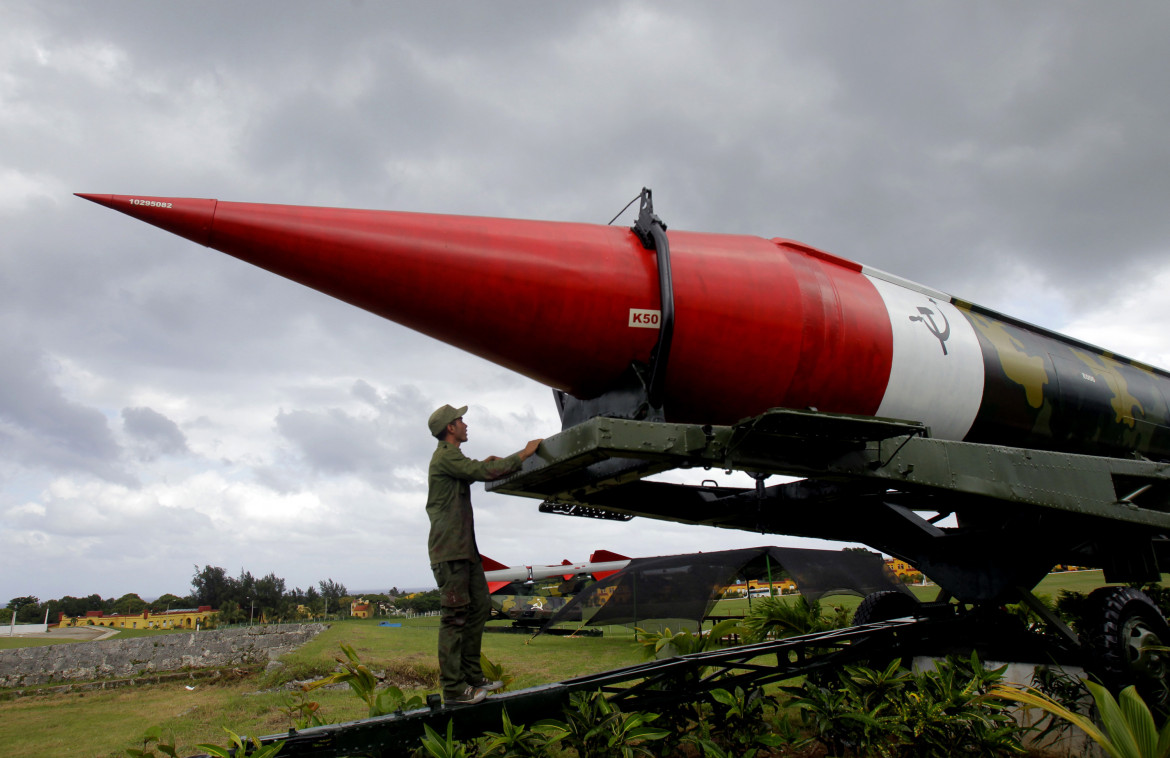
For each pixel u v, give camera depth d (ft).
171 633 60.54
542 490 13.26
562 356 11.76
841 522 17.94
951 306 16.63
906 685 14.96
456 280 10.73
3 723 29.71
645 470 11.00
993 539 16.47
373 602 181.16
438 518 10.87
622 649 40.63
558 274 11.16
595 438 9.52
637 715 11.42
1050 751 15.37
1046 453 14.26
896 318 14.42
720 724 13.94
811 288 13.28
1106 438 18.66
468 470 10.69
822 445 11.41
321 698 29.45
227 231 9.81
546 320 11.23
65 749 23.02
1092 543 16.89
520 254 11.01
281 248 10.04
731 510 16.26
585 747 11.08
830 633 17.76
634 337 11.64
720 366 12.32
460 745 9.90
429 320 11.14
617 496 15.07
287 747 9.56
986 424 16.21
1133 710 10.71
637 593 38.93
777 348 12.60
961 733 13.03
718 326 12.09
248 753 9.64
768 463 10.90
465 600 10.77
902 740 13.04
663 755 13.21
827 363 13.17
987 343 16.11
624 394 12.08
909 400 14.58
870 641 17.39
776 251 13.67
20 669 48.93
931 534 16.92
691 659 14.40
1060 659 15.90
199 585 163.84
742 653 15.58
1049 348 17.83
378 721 10.05
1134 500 17.19
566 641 48.49
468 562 10.94
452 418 11.28
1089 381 18.03
